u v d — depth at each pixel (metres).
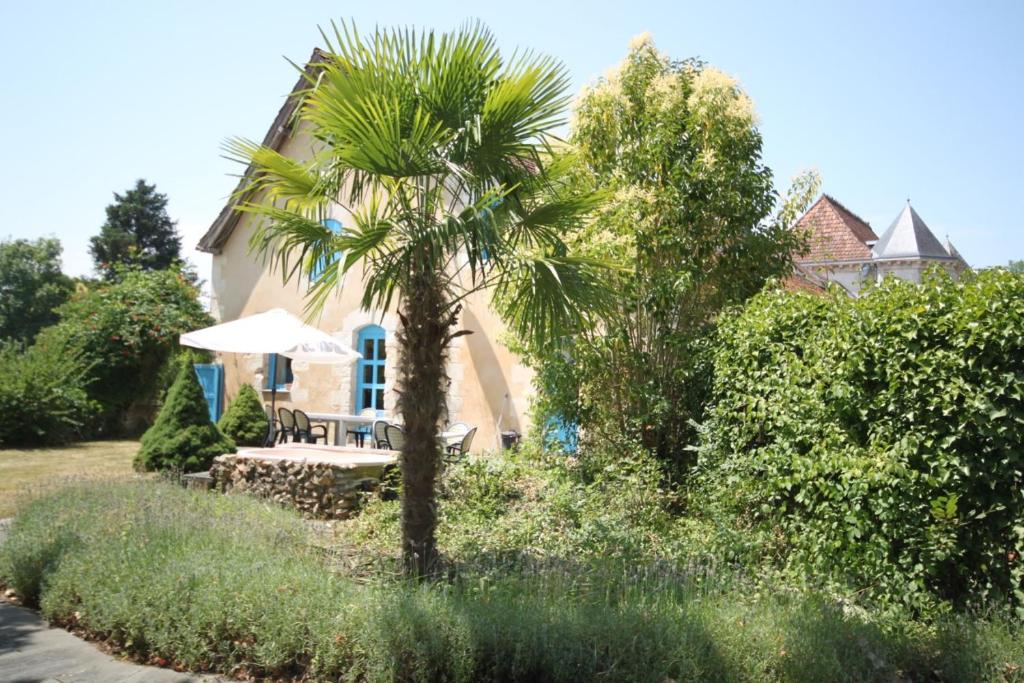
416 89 5.79
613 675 4.04
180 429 11.14
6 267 39.81
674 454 9.20
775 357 6.97
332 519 8.83
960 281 5.65
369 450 10.69
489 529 7.20
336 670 4.28
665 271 9.16
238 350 11.30
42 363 16.08
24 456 13.95
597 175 9.81
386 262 5.62
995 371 5.12
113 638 4.95
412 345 5.78
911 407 5.57
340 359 13.13
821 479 5.98
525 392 13.31
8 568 5.98
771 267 9.94
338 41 5.48
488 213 5.46
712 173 9.20
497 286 6.23
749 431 7.31
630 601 4.84
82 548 5.86
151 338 18.22
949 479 5.35
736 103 9.46
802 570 5.84
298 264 6.17
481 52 5.73
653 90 9.59
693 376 9.05
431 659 4.15
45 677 4.45
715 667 4.13
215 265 17.61
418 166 5.55
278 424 14.83
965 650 4.54
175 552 5.62
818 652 4.25
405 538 5.81
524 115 5.82
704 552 6.20
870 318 5.87
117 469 12.29
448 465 8.53
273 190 6.30
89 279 46.09
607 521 6.80
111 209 48.25
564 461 9.36
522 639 4.19
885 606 5.41
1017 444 5.11
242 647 4.54
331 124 5.44
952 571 5.55
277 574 5.00
